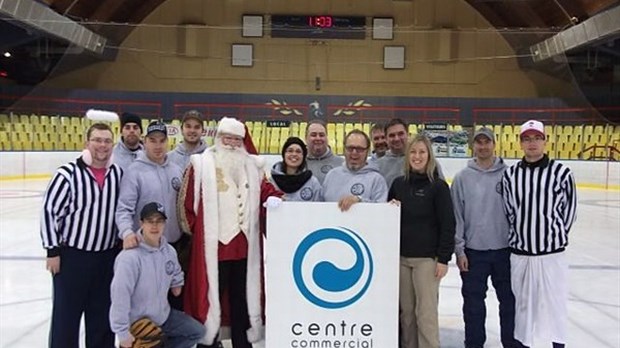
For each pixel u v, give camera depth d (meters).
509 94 21.66
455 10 22.27
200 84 22.17
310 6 22.27
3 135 17.72
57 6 18.73
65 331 3.32
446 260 3.34
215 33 22.14
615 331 4.48
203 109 20.03
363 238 3.09
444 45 21.97
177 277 3.35
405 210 3.41
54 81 20.41
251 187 3.43
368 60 22.23
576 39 18.11
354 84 22.27
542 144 3.44
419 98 19.66
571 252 7.62
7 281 5.87
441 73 22.08
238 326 3.51
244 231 3.42
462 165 15.82
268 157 17.11
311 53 22.19
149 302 3.20
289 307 3.11
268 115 19.97
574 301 5.32
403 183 3.44
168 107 20.08
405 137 3.91
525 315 3.52
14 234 8.49
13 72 24.80
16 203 11.80
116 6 20.91
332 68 22.20
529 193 3.44
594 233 9.15
